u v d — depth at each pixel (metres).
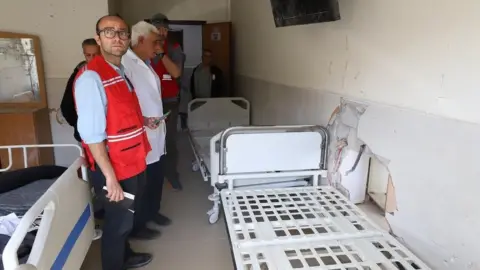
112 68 1.62
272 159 2.43
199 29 6.40
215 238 2.45
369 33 1.94
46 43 3.55
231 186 2.44
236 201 2.21
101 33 1.60
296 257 1.57
